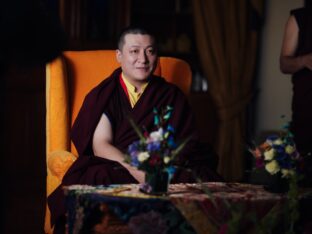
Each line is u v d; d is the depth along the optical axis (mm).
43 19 1847
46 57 1879
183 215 2494
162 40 6824
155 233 2492
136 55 3453
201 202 2508
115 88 3584
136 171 3203
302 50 4039
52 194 3299
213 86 6594
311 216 2682
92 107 3508
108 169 3195
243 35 6688
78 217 2553
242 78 6699
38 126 6211
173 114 3564
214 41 6562
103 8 6336
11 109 6098
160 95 3574
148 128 3490
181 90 3803
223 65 6594
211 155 3480
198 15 6547
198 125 6676
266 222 2537
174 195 2578
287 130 2781
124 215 2479
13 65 1857
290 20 4094
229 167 6641
